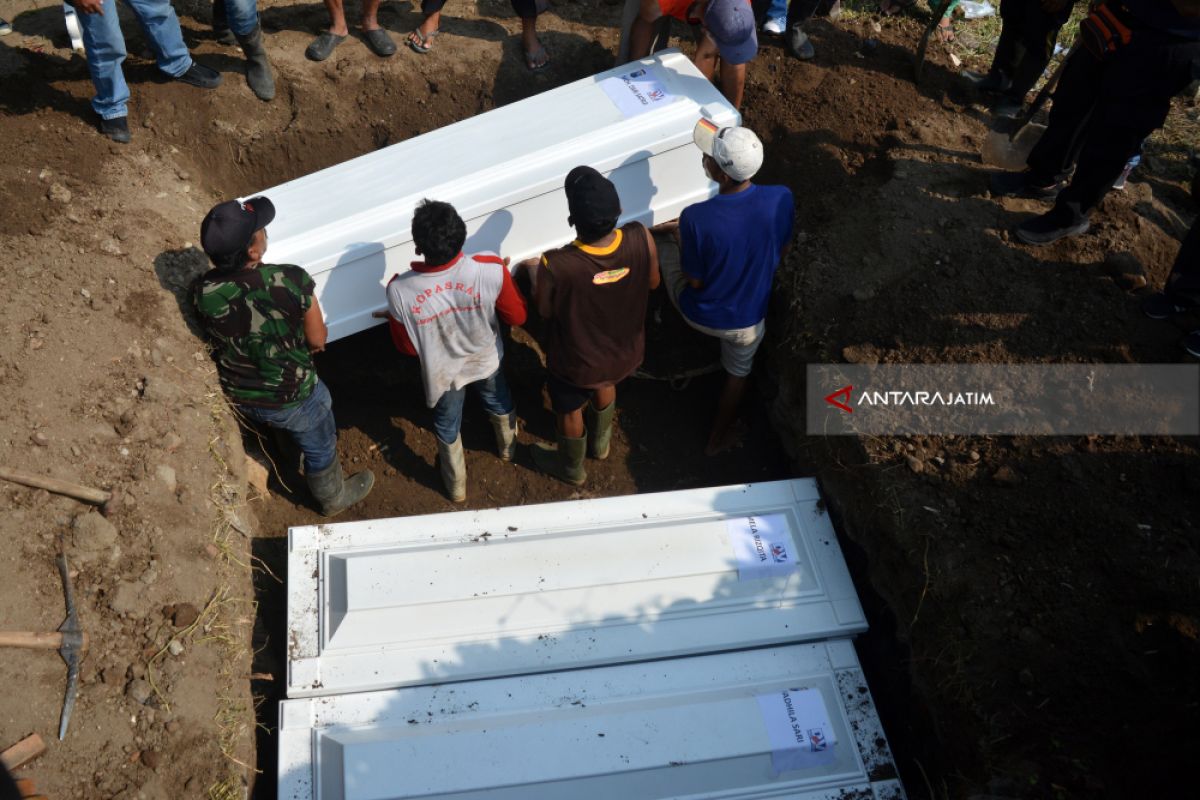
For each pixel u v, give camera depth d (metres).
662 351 5.45
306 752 3.62
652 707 3.76
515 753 3.59
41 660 3.35
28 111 5.02
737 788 3.60
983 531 4.08
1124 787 3.40
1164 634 3.72
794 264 5.07
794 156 5.50
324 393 4.42
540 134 4.74
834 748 3.74
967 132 5.52
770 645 4.03
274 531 4.71
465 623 3.92
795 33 5.75
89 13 4.43
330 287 4.44
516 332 5.44
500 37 5.84
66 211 4.56
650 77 4.97
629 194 4.77
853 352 4.68
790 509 4.39
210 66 5.49
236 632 3.86
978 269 4.82
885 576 4.20
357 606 3.90
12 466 3.65
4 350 3.93
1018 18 5.27
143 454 3.92
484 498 5.04
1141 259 4.84
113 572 3.63
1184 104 5.75
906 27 6.14
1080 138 4.69
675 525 4.23
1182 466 4.15
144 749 3.36
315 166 5.62
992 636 3.82
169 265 4.59
